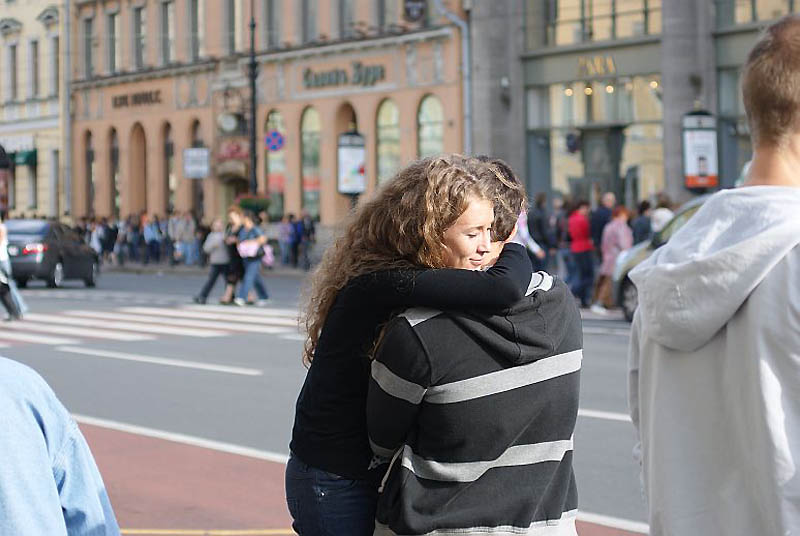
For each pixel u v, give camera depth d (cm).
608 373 1268
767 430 262
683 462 280
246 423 989
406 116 3906
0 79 5962
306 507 318
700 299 271
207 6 4728
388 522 302
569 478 307
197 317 2072
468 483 296
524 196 323
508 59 3628
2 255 2020
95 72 5431
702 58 3200
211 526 668
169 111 4938
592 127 3447
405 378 294
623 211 2130
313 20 4297
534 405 296
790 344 263
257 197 3916
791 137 279
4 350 1568
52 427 225
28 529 213
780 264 266
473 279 293
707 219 283
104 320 2028
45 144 5706
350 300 307
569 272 2280
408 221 311
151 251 4644
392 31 3906
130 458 856
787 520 261
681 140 3084
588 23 3459
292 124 4344
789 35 279
